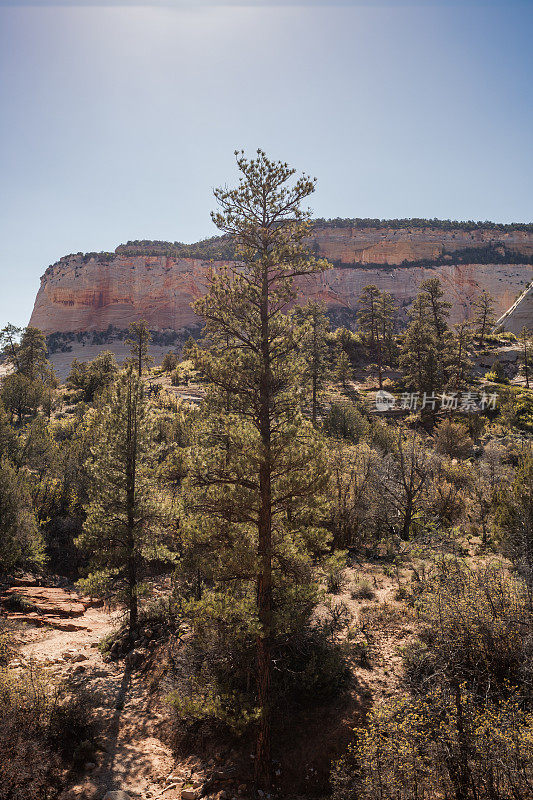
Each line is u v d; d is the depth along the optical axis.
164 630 16.44
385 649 11.23
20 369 87.19
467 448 39.28
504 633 8.23
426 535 18.80
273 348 10.41
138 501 18.50
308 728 9.66
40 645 16.14
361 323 86.38
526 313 117.62
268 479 9.94
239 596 11.16
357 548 22.33
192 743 10.74
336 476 22.83
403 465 24.61
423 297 82.88
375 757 6.57
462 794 6.04
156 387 65.38
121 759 10.36
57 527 29.97
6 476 24.72
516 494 16.70
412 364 67.12
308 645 11.20
